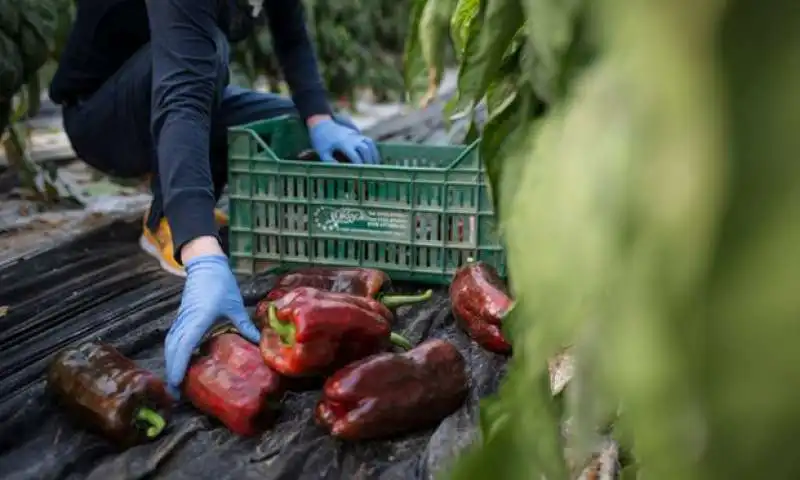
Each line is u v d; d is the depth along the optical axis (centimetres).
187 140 174
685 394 31
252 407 139
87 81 253
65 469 133
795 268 27
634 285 32
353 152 233
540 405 59
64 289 210
